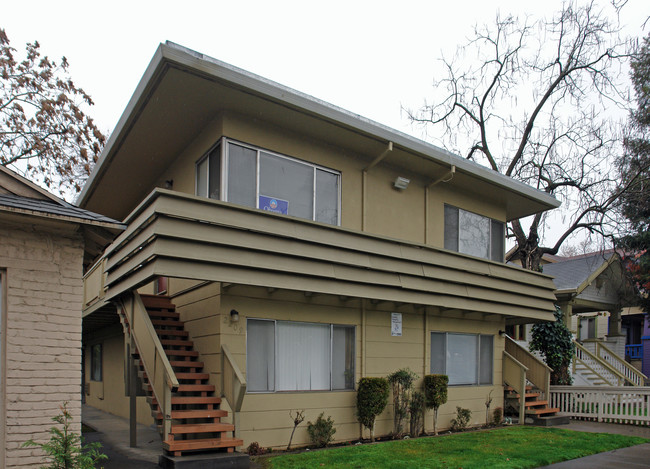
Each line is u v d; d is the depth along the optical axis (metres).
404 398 10.75
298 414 9.06
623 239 18.19
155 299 10.34
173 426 7.36
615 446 9.92
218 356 8.40
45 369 5.96
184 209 7.39
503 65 19.92
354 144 10.52
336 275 9.22
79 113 20.19
